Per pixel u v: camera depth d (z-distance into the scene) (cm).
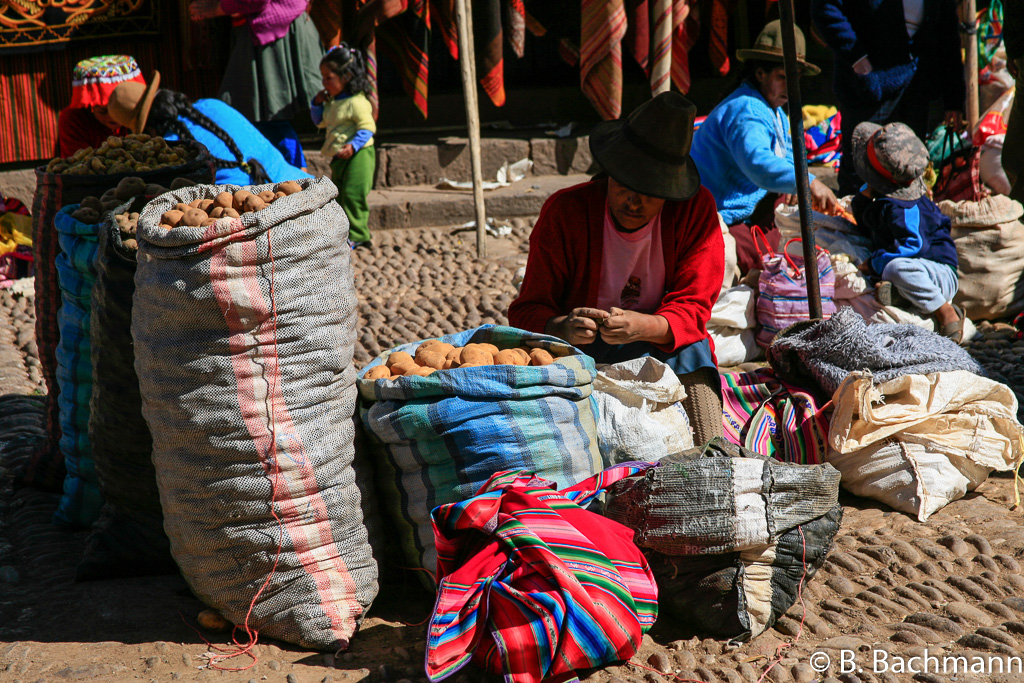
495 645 245
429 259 727
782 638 281
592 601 245
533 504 262
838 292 504
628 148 316
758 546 274
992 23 714
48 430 387
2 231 647
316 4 782
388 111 898
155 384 266
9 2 735
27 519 362
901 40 627
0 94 750
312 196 269
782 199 566
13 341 557
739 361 517
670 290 349
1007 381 468
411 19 789
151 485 314
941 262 497
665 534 275
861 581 311
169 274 256
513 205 812
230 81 716
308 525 275
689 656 268
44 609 300
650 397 332
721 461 279
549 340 306
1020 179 495
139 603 305
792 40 401
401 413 279
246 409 263
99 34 773
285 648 280
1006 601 294
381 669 261
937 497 350
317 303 269
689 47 827
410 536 296
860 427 361
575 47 855
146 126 441
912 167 482
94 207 335
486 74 783
